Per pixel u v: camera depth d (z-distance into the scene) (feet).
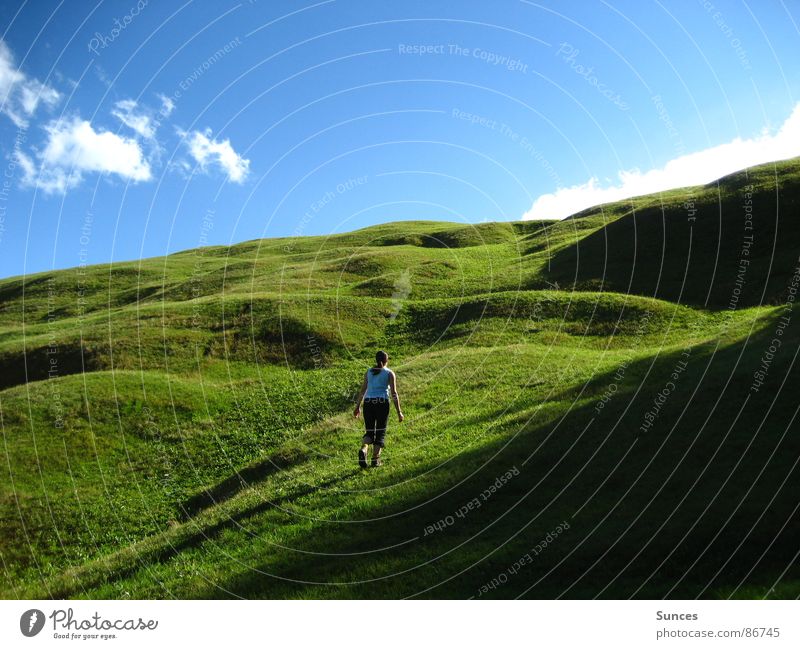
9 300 229.45
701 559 26.37
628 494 32.86
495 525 32.07
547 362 72.59
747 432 36.65
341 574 29.32
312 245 275.39
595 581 26.13
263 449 62.95
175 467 61.82
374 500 37.73
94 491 57.00
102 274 250.37
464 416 54.85
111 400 80.23
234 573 31.73
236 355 109.70
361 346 114.73
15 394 83.05
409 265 184.34
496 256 194.70
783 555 25.61
